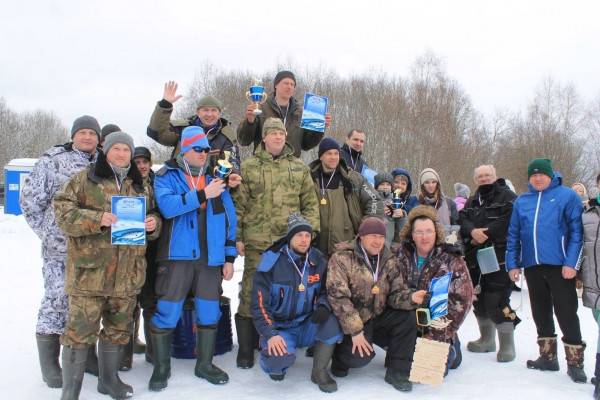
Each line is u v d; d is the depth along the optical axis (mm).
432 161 33750
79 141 4520
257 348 5492
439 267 4609
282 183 4883
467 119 37594
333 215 5172
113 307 4039
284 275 4461
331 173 5293
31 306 7238
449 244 4684
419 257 4727
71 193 3822
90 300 3840
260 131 5758
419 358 4258
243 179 4949
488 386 4484
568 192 4742
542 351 4957
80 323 3814
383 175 6348
